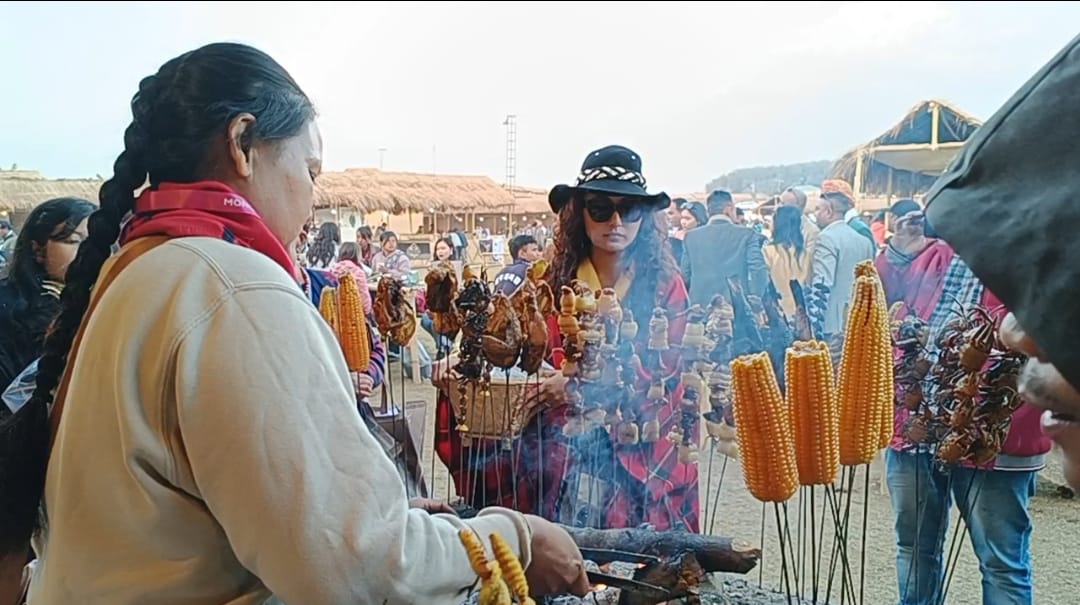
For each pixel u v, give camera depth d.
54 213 1.78
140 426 0.66
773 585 1.61
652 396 1.38
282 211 0.82
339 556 0.62
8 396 1.35
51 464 0.75
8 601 0.83
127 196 0.80
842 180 2.52
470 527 0.76
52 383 0.81
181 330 0.65
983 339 0.86
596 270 1.73
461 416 1.39
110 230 0.80
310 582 0.62
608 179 1.66
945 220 0.47
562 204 1.73
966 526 1.15
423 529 0.70
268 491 0.62
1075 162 0.42
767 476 0.89
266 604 0.75
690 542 1.04
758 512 2.04
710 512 2.03
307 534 0.62
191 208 0.74
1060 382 0.48
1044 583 1.38
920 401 0.97
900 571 1.33
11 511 0.78
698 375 1.39
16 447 0.78
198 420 0.63
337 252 3.41
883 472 2.13
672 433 1.39
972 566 1.68
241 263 0.69
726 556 1.02
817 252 2.14
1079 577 1.38
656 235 1.72
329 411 0.66
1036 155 0.44
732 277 1.94
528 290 1.30
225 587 0.72
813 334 1.56
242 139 0.76
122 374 0.66
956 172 0.48
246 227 0.75
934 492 1.26
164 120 0.76
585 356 1.33
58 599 0.73
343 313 1.51
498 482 1.43
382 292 1.47
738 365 0.88
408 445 1.54
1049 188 0.42
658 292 1.69
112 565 0.70
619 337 1.40
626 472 1.44
